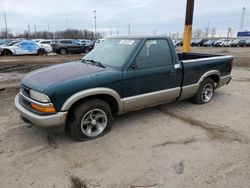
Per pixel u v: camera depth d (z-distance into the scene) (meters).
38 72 4.05
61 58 18.33
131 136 3.91
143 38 4.23
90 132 3.79
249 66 13.03
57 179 2.83
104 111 3.83
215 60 5.53
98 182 2.77
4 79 8.84
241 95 6.49
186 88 4.96
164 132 4.07
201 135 3.95
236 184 2.71
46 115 3.29
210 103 5.70
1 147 3.56
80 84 3.46
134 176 2.87
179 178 2.82
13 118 4.66
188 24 10.60
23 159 3.24
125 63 3.95
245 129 4.20
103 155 3.33
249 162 3.14
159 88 4.43
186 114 4.93
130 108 4.15
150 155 3.33
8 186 2.71
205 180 2.78
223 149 3.48
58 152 3.42
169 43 4.55
